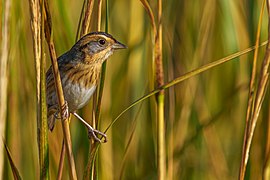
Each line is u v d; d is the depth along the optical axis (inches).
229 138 499.2
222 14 455.2
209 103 475.2
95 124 319.6
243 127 480.7
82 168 406.3
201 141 454.0
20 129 419.5
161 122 321.7
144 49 449.4
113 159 449.1
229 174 463.8
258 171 412.8
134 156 452.4
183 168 454.0
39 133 285.1
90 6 322.3
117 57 460.1
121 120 458.6
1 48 278.5
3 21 277.6
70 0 435.5
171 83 289.9
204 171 455.5
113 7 474.0
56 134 404.2
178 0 458.9
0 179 296.0
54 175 401.4
